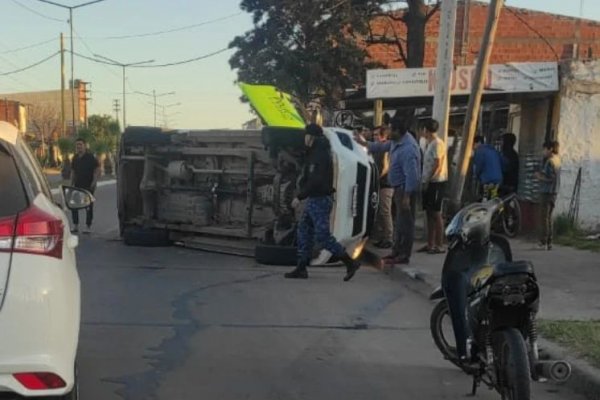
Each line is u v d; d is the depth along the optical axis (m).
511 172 12.67
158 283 8.91
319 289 8.73
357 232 10.02
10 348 3.16
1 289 3.18
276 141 10.09
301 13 25.67
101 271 9.73
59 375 3.27
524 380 4.04
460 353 4.96
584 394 5.11
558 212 12.72
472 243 4.89
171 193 12.18
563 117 12.64
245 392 5.06
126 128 12.13
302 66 25.47
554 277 8.88
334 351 6.12
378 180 10.77
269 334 6.62
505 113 16.53
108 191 30.80
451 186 10.95
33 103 74.25
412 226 9.87
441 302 5.54
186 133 11.71
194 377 5.36
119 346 6.14
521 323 4.38
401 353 6.09
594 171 12.67
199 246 11.81
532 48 32.59
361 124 19.89
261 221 11.04
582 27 33.03
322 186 9.01
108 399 4.87
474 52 31.62
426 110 17.59
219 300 8.00
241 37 26.44
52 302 3.28
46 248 3.35
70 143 46.31
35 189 3.65
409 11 24.73
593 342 5.91
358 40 27.91
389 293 8.55
